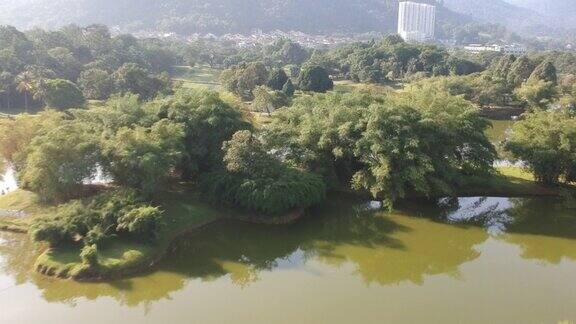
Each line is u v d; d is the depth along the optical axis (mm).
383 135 55062
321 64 168125
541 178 62656
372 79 152625
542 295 41281
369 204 59438
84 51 140875
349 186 61844
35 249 45906
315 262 46781
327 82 130250
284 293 41094
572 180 60969
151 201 51219
